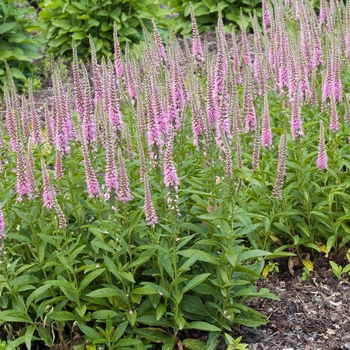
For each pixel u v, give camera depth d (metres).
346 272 3.25
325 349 2.92
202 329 2.85
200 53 3.61
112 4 6.53
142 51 3.70
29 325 2.93
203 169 3.11
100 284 2.94
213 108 3.10
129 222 2.91
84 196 3.22
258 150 3.17
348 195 3.13
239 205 3.13
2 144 3.24
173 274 2.82
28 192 2.87
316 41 3.82
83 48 6.59
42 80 6.20
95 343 2.80
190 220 3.10
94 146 3.13
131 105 3.46
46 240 2.79
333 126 3.32
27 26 6.27
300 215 3.36
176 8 7.35
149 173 3.11
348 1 3.96
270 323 3.04
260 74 3.71
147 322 2.85
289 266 3.30
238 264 2.86
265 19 4.25
